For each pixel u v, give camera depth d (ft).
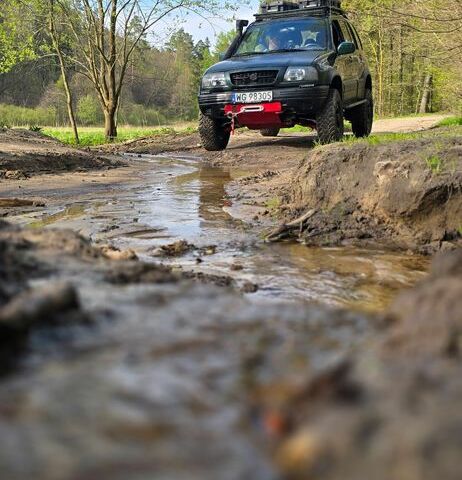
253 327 5.31
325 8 37.09
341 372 4.00
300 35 35.83
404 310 5.28
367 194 16.70
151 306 5.80
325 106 33.17
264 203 19.90
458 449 2.90
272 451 3.23
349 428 3.18
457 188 15.05
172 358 4.50
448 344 4.30
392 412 3.31
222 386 4.04
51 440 3.26
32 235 8.00
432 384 3.67
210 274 11.74
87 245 7.97
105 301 5.84
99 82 65.82
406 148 17.65
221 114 34.86
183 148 45.34
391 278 12.02
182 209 19.33
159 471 3.01
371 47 120.88
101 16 63.00
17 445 3.19
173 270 11.84
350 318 5.61
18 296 5.54
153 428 3.45
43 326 4.91
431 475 2.78
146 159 39.17
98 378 4.08
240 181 25.34
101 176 28.71
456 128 27.09
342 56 35.81
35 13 64.75
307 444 3.13
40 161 31.01
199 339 4.94
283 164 31.50
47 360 4.37
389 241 15.30
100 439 3.30
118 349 4.63
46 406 3.65
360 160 17.76
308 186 18.29
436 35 39.24
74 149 39.78
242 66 33.58
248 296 10.44
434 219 15.21
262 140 44.52
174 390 3.95
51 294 5.18
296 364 4.44
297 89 32.50
